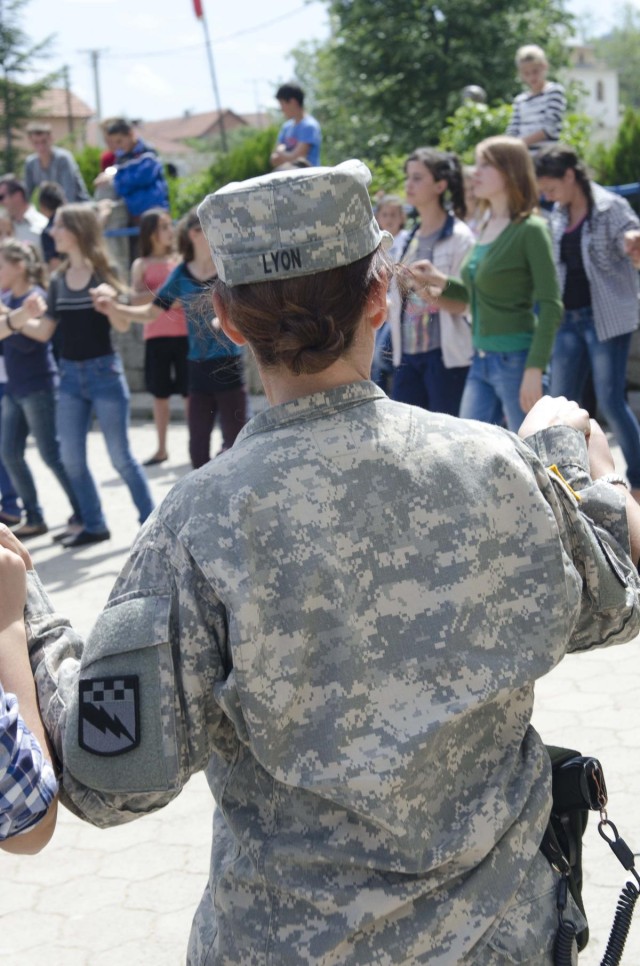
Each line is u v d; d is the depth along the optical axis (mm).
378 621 1364
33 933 3096
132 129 12141
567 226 6293
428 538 1392
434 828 1381
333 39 33531
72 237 6547
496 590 1425
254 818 1407
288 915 1366
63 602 5980
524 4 32594
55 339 7211
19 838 1412
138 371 12180
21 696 1461
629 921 1627
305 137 11180
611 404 6258
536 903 1426
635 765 3576
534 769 1470
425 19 32438
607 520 1617
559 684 4266
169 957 2941
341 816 1365
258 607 1324
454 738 1406
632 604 1585
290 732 1346
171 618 1347
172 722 1345
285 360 1400
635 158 10125
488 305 5562
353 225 1384
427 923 1352
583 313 6277
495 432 1490
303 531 1349
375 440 1405
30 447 10852
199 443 6645
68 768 1392
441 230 5973
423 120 32375
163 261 8227
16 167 54281
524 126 9805
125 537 7188
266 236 1367
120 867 3393
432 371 5934
